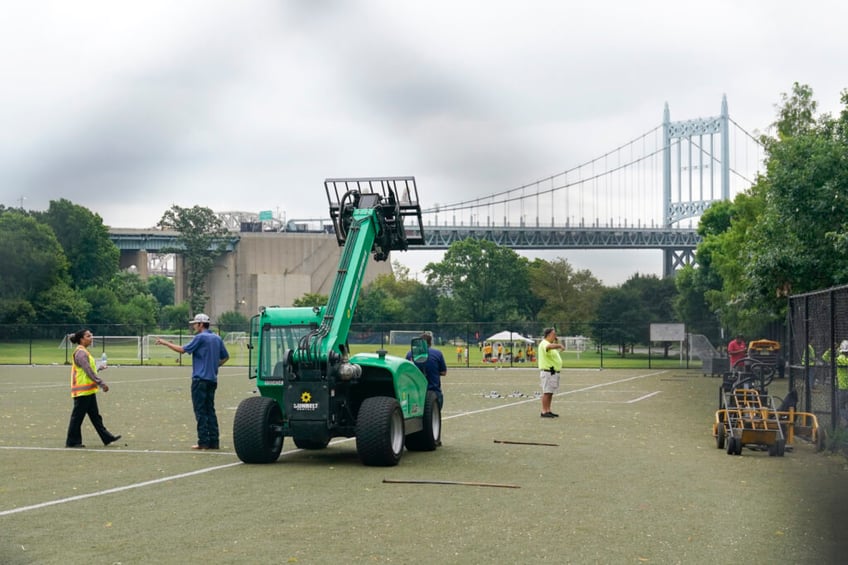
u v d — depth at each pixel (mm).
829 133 26891
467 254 108562
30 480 12336
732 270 46031
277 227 198000
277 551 8328
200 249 142625
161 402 26375
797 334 19219
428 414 15438
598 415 22531
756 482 12180
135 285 151000
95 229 121812
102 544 8602
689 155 159750
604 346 80875
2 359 60531
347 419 14117
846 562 7957
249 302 165000
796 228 25828
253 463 13906
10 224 98062
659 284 89438
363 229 14906
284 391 13703
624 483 12086
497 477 12609
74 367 16109
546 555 8172
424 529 9234
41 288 98562
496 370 51375
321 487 11766
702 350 61125
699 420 21203
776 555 8195
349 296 14219
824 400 17578
